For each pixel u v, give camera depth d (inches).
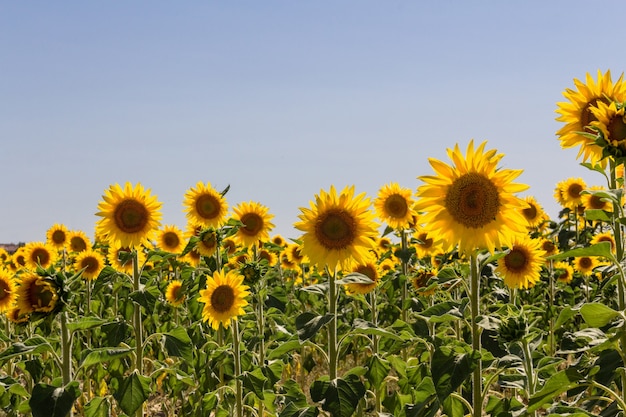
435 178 208.5
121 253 325.1
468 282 268.8
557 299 542.0
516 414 215.6
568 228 596.4
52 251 604.7
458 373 195.6
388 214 429.4
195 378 355.9
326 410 223.6
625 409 178.1
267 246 402.0
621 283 209.2
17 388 254.7
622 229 205.5
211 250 379.2
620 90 223.5
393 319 399.5
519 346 241.0
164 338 305.3
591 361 209.2
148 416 426.0
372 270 365.1
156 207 360.5
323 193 259.4
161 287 452.4
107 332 301.3
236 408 325.7
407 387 273.4
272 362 336.2
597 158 218.7
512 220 204.4
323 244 255.1
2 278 345.1
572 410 192.4
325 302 494.9
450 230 208.4
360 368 239.9
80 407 386.0
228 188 400.8
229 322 331.9
